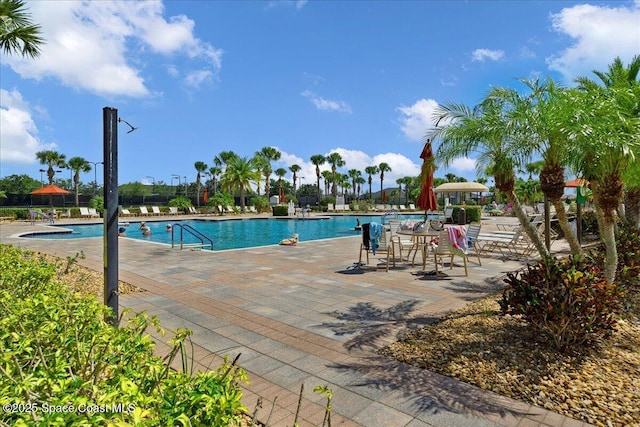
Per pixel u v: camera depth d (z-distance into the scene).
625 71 9.62
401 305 5.67
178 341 2.10
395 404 2.94
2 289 3.53
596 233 13.50
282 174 74.31
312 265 9.15
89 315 2.34
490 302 5.66
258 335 4.45
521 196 35.25
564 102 4.67
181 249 12.11
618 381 3.20
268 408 2.89
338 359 3.78
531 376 3.31
